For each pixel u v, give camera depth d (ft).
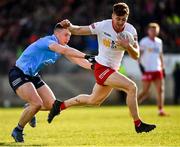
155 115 175.94
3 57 255.70
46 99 105.40
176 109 210.79
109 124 142.51
